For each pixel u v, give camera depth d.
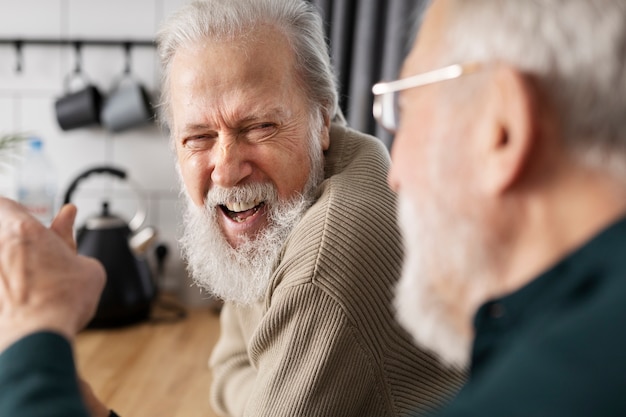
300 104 0.86
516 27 0.38
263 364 0.77
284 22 0.85
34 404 0.40
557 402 0.31
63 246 0.51
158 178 1.82
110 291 1.51
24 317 0.46
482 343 0.39
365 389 0.75
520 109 0.37
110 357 1.40
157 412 1.17
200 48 0.83
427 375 0.78
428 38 0.43
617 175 0.36
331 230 0.75
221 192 0.86
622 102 0.36
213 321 1.62
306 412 0.72
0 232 0.50
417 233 0.44
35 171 1.79
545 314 0.36
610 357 0.31
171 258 1.82
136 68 1.77
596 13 0.36
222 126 0.84
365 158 0.88
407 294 0.46
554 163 0.37
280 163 0.85
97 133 1.80
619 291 0.33
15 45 1.76
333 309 0.72
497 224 0.39
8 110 1.79
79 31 1.76
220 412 1.09
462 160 0.40
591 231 0.36
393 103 0.47
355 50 1.57
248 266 0.89
